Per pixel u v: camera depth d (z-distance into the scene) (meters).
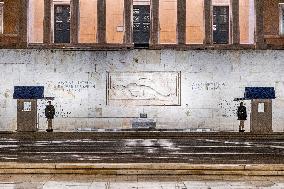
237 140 24.77
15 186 10.92
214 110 29.58
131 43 29.53
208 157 16.30
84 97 29.56
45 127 29.55
